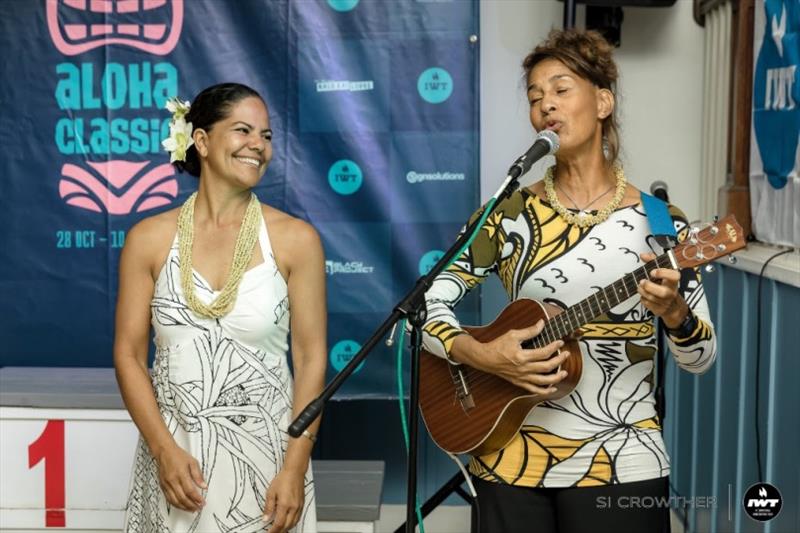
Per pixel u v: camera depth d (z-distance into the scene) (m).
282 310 2.35
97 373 3.59
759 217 3.17
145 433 2.29
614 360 2.18
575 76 2.23
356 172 3.74
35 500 3.17
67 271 3.78
